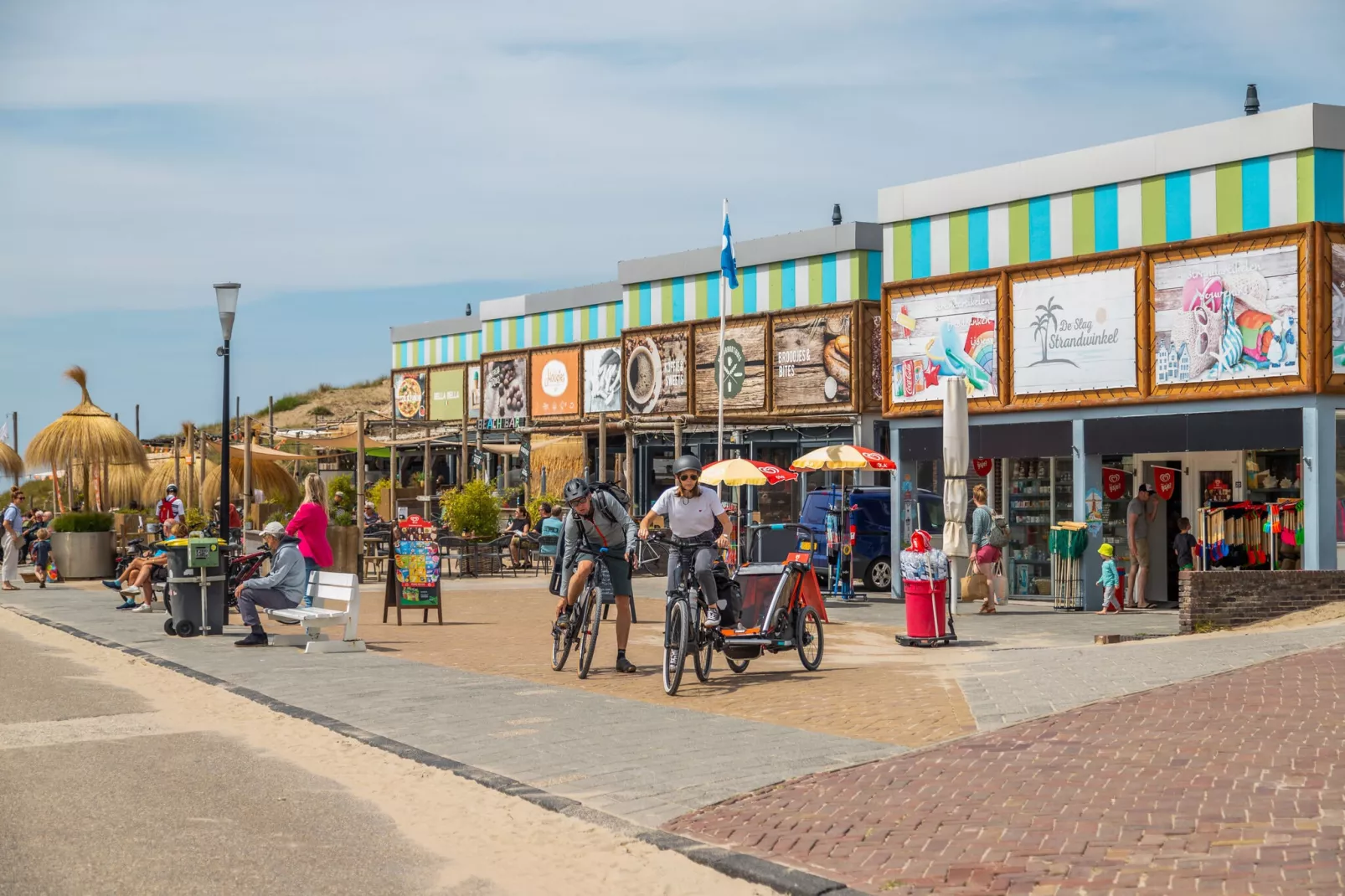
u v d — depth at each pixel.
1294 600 15.80
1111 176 20.44
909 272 23.33
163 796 7.30
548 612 19.78
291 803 7.15
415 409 52.00
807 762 7.85
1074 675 10.84
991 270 21.97
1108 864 5.43
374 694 10.91
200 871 5.88
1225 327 19.00
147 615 19.09
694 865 5.92
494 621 18.34
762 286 32.72
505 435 43.28
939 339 22.77
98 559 28.48
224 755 8.43
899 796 6.80
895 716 9.38
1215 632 14.98
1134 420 20.09
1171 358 19.64
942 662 12.72
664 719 9.52
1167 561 21.08
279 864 5.99
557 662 12.52
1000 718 9.02
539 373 43.44
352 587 14.24
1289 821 5.82
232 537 22.08
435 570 17.77
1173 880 5.17
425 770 7.90
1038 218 21.45
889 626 17.38
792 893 5.45
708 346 34.34
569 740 8.75
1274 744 7.38
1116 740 7.81
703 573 11.11
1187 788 6.52
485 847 6.27
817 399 31.14
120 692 11.23
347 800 7.22
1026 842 5.84
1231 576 15.70
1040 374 21.30
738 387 33.22
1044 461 21.89
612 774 7.69
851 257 30.48
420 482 49.81
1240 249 18.84
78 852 6.18
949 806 6.52
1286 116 18.44
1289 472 19.66
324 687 11.31
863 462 20.94
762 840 6.18
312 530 15.18
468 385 49.06
